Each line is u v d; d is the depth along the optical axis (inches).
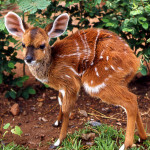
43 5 84.5
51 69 82.6
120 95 80.3
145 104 93.4
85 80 82.3
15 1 89.4
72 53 82.3
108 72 80.3
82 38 82.7
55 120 91.1
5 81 97.0
